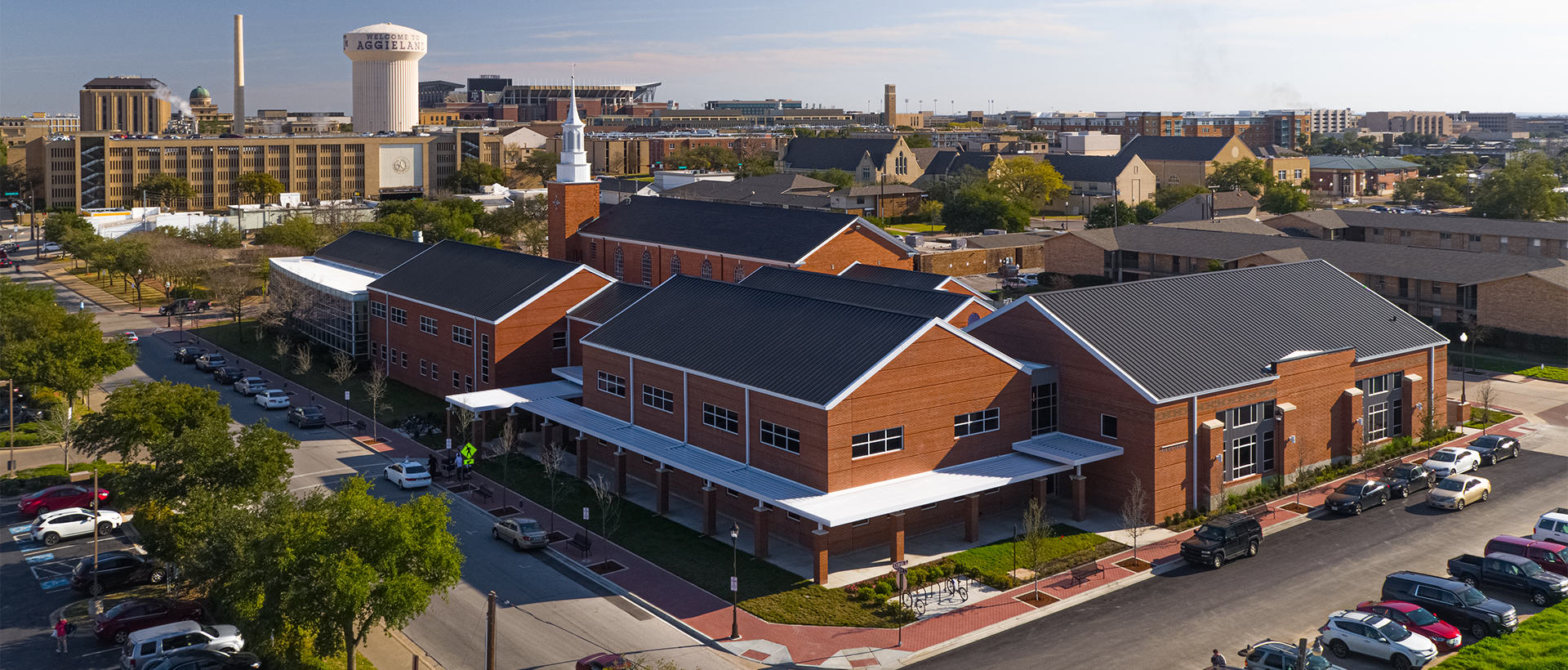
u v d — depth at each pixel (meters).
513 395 80.62
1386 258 125.06
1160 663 45.72
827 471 57.06
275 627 42.28
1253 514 63.97
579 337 87.88
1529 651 45.22
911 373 59.81
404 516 42.28
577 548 59.09
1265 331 72.00
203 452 53.44
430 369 95.69
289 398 95.00
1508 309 109.62
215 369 102.88
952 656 46.78
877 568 56.12
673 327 72.50
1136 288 72.69
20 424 84.62
